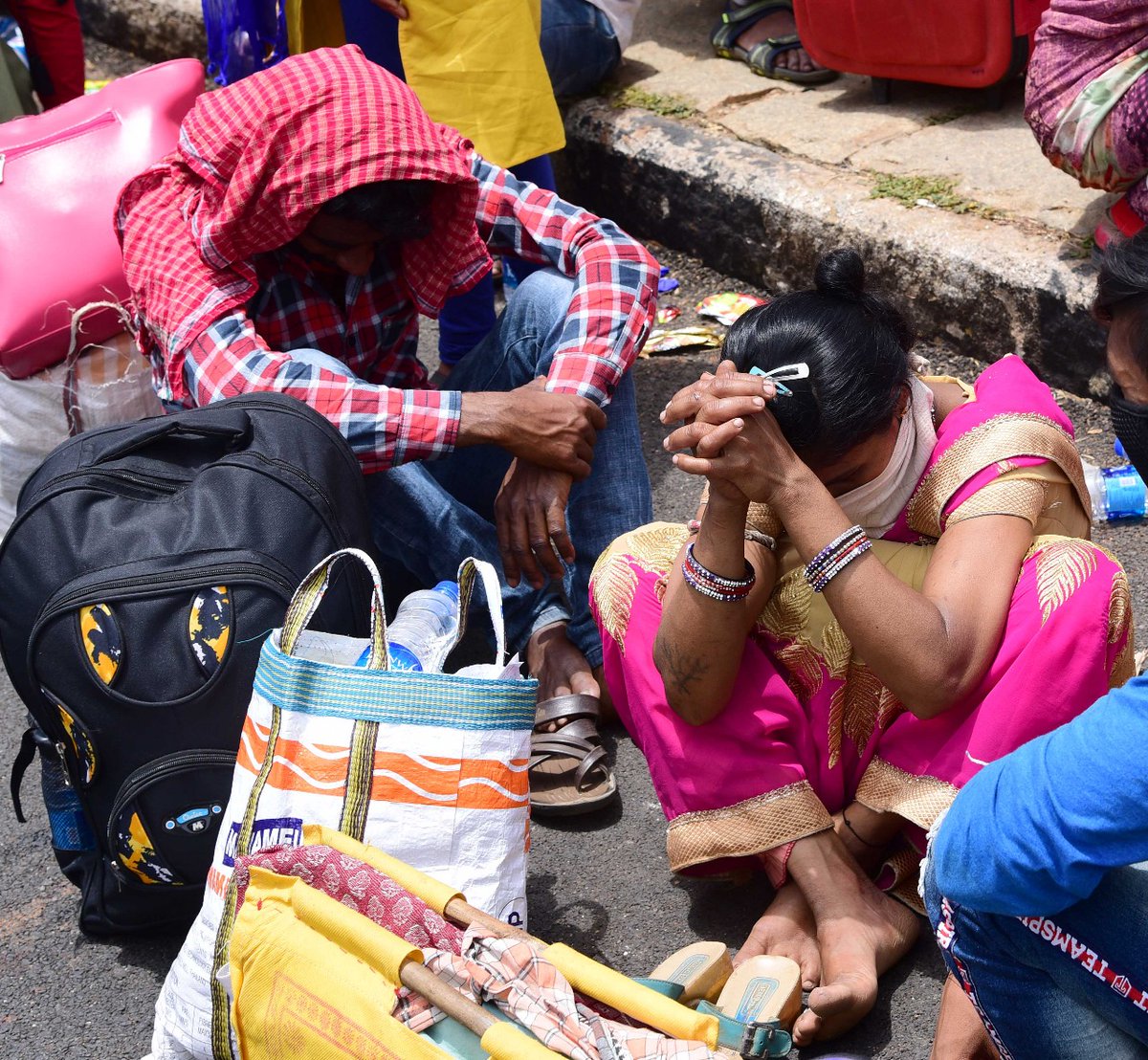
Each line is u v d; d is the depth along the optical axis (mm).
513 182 2586
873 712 1896
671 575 1871
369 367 2600
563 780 2338
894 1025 1840
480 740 1706
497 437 2232
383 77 2268
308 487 1984
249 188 2186
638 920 2096
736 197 3738
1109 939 1341
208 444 2066
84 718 1890
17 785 2133
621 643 1946
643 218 4090
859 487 1838
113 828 1929
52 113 3037
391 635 1954
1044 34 2828
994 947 1423
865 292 1790
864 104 3959
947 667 1665
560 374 2322
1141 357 1402
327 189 2178
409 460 2254
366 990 1443
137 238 2367
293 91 2199
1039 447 1803
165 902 2037
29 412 2832
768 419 1674
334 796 1698
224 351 2262
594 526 2432
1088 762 1200
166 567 1884
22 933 2221
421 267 2479
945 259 3248
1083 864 1220
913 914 1912
